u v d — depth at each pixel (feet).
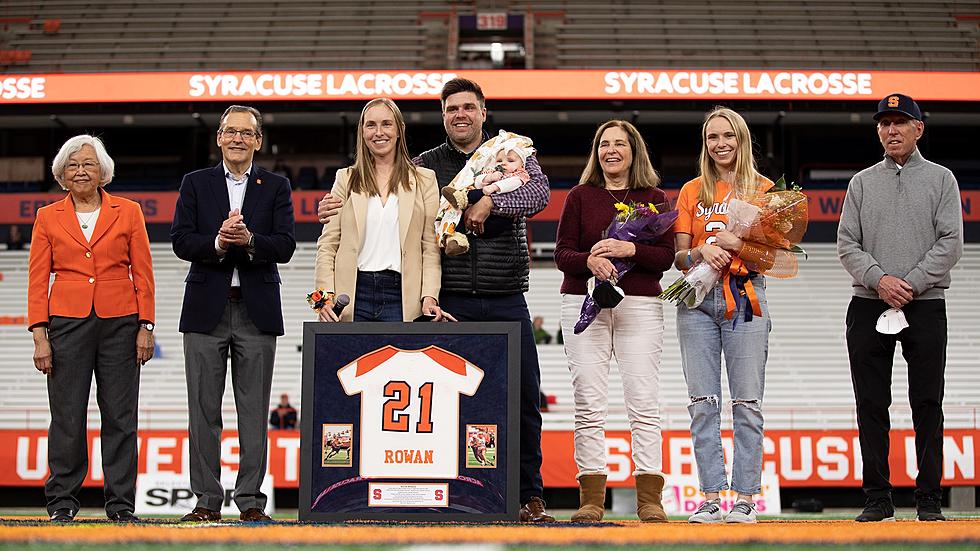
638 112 50.80
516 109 49.75
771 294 52.54
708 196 15.70
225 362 15.49
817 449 35.86
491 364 12.30
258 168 16.19
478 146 15.67
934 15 59.06
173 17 60.29
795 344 50.39
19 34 59.41
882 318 14.84
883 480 15.19
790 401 47.50
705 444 15.07
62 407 14.79
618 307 15.21
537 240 53.67
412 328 12.39
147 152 59.21
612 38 58.59
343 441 12.26
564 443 35.88
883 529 11.21
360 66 57.11
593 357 15.24
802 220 15.08
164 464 34.01
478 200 14.11
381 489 12.18
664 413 45.27
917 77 47.70
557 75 47.78
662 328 15.37
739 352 15.02
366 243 14.49
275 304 15.60
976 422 45.60
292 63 57.26
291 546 8.87
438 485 12.16
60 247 14.96
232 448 33.83
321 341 12.42
